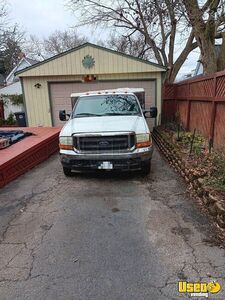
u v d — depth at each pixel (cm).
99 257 284
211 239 311
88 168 507
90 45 1098
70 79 1141
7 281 252
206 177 427
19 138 754
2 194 476
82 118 580
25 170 610
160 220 361
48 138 770
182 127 877
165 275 254
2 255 293
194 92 748
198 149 569
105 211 394
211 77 592
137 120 548
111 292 235
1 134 824
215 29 867
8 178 534
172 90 1067
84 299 228
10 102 1762
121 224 354
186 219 361
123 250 295
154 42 1845
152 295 230
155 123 1171
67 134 508
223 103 528
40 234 334
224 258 277
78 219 371
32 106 1174
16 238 326
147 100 1152
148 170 545
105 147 496
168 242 308
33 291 238
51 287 243
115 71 1116
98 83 1143
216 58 916
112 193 465
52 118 1180
